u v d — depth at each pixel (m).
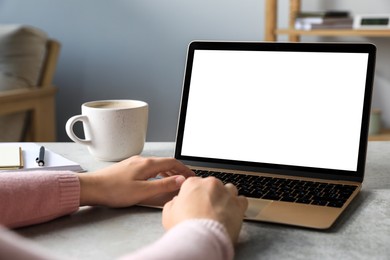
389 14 2.38
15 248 0.35
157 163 0.88
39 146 1.13
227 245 0.58
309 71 1.00
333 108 0.97
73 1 2.89
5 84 2.40
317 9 2.61
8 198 0.74
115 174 0.84
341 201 0.82
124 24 2.87
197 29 2.79
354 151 0.94
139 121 1.10
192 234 0.56
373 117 2.40
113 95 2.94
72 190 0.79
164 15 2.82
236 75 1.05
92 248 0.68
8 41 2.45
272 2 2.43
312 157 0.97
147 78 2.90
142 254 0.51
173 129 2.92
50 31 2.94
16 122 2.40
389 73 2.57
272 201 0.83
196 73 1.08
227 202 0.69
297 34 2.38
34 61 2.48
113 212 0.81
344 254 0.65
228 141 1.04
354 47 0.97
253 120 1.03
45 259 0.37
